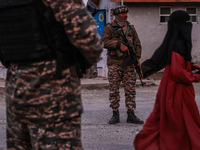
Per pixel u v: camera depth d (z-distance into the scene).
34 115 1.98
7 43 2.00
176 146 3.26
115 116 5.81
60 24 1.94
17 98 1.98
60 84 1.98
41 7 1.91
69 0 1.93
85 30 1.93
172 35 3.47
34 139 1.99
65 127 2.01
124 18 5.55
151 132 3.44
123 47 5.42
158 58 3.52
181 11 3.47
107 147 4.43
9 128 2.12
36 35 1.91
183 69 3.33
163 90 3.39
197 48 12.27
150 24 12.00
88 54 2.00
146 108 7.18
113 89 5.72
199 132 3.28
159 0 11.59
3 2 1.97
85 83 10.21
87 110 7.02
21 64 1.98
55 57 1.96
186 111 3.31
